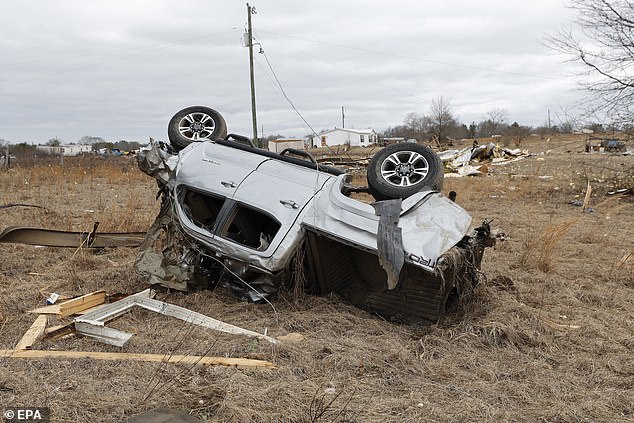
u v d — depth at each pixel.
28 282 6.76
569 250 9.13
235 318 5.41
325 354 4.54
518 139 47.75
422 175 5.95
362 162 24.84
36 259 7.91
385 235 5.06
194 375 4.04
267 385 3.93
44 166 23.66
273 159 6.33
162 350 4.59
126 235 8.49
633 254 8.29
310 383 3.99
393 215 5.25
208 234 5.77
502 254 8.71
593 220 12.64
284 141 34.78
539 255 8.34
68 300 5.94
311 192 5.76
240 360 4.33
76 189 18.12
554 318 5.71
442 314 5.27
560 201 16.22
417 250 4.96
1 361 4.18
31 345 4.55
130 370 4.09
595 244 9.76
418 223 5.27
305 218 5.50
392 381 4.16
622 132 17.06
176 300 5.93
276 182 5.88
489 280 6.84
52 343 4.68
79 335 4.86
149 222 10.56
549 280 7.08
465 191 18.09
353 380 4.09
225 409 3.53
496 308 5.57
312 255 5.60
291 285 5.74
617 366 4.52
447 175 25.67
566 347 4.96
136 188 19.11
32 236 7.30
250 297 5.75
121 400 3.62
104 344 4.71
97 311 5.22
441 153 30.72
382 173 6.01
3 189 16.73
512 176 23.11
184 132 7.11
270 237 5.79
